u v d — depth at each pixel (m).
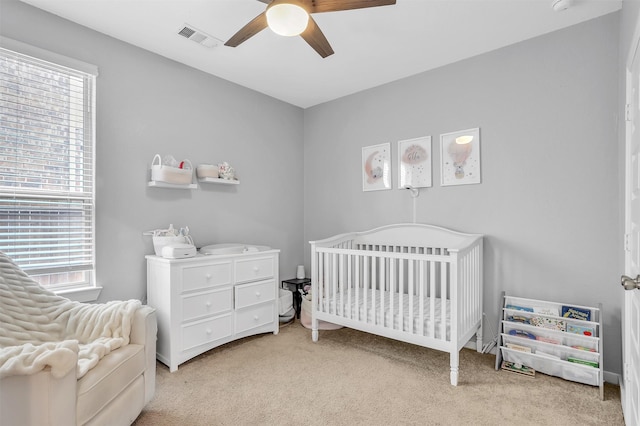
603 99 2.23
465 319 2.31
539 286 2.47
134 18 2.25
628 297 1.76
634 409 1.58
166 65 2.79
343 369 2.36
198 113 3.00
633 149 1.69
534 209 2.49
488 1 2.07
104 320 1.75
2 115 2.03
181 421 1.76
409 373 2.30
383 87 3.32
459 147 2.83
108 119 2.45
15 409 1.18
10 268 1.76
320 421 1.77
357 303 2.61
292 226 3.86
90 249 2.37
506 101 2.61
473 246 2.46
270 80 3.24
